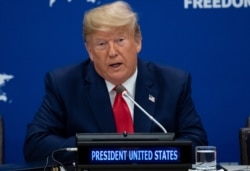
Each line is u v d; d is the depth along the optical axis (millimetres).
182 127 7809
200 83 10727
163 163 5465
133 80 7719
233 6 10648
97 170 5469
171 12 10609
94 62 7488
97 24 7086
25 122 10711
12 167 6328
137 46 7504
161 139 5559
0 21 10547
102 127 7543
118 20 7078
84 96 7723
